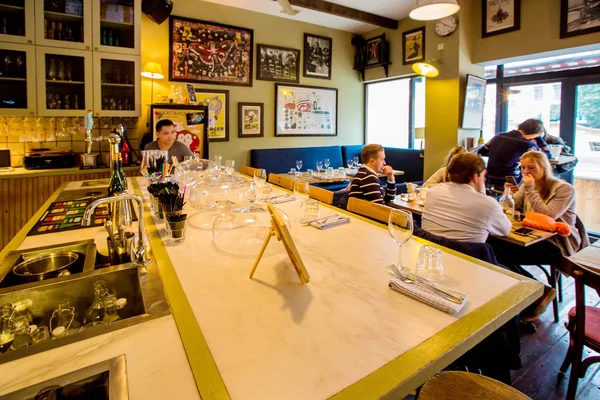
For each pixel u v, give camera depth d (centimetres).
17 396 57
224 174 263
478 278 103
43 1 342
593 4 336
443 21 445
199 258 116
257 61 509
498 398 93
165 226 143
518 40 396
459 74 435
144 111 434
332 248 127
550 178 244
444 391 95
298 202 202
